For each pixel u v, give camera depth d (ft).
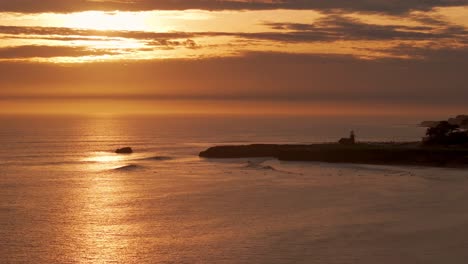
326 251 226.38
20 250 234.99
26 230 268.21
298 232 256.73
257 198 345.72
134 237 253.65
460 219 278.26
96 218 293.64
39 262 219.82
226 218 288.71
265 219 284.61
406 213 293.64
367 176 444.14
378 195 350.84
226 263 214.69
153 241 246.68
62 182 433.07
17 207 325.83
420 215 288.30
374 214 292.40
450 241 238.89
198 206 322.55
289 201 333.83
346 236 248.32
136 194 369.09
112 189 392.68
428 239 241.96
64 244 243.40
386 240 241.14
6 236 256.93
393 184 398.83
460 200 329.31
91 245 241.76
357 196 348.18
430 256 219.41
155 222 282.77
